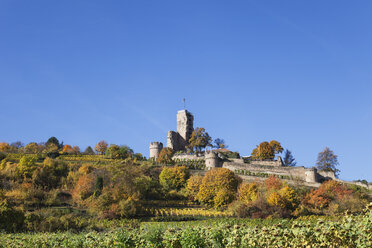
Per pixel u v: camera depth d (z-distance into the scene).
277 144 134.25
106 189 81.12
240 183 96.00
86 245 30.20
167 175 101.00
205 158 120.19
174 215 75.12
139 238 27.55
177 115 150.50
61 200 80.62
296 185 99.62
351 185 102.81
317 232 21.22
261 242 23.97
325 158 125.25
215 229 26.20
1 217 54.44
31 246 33.28
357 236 19.95
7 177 89.69
